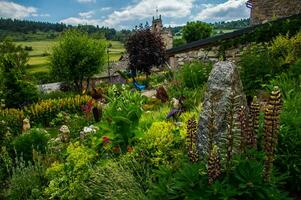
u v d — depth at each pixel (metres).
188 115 7.08
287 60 10.81
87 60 26.00
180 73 14.08
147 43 21.45
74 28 27.22
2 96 19.34
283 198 3.94
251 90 9.92
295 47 12.09
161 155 5.55
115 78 28.88
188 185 3.96
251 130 4.46
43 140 9.44
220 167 4.03
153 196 4.40
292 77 9.15
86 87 27.06
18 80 19.45
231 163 4.11
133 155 5.71
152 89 17.86
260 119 5.17
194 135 5.01
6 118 14.61
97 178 5.45
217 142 4.83
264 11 19.77
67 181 6.05
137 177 5.39
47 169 6.71
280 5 19.02
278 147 4.86
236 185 3.92
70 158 6.35
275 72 10.49
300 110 5.69
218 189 3.75
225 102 4.84
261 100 8.16
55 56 26.47
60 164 6.57
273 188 3.91
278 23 15.44
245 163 3.93
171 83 13.83
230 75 4.91
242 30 17.38
